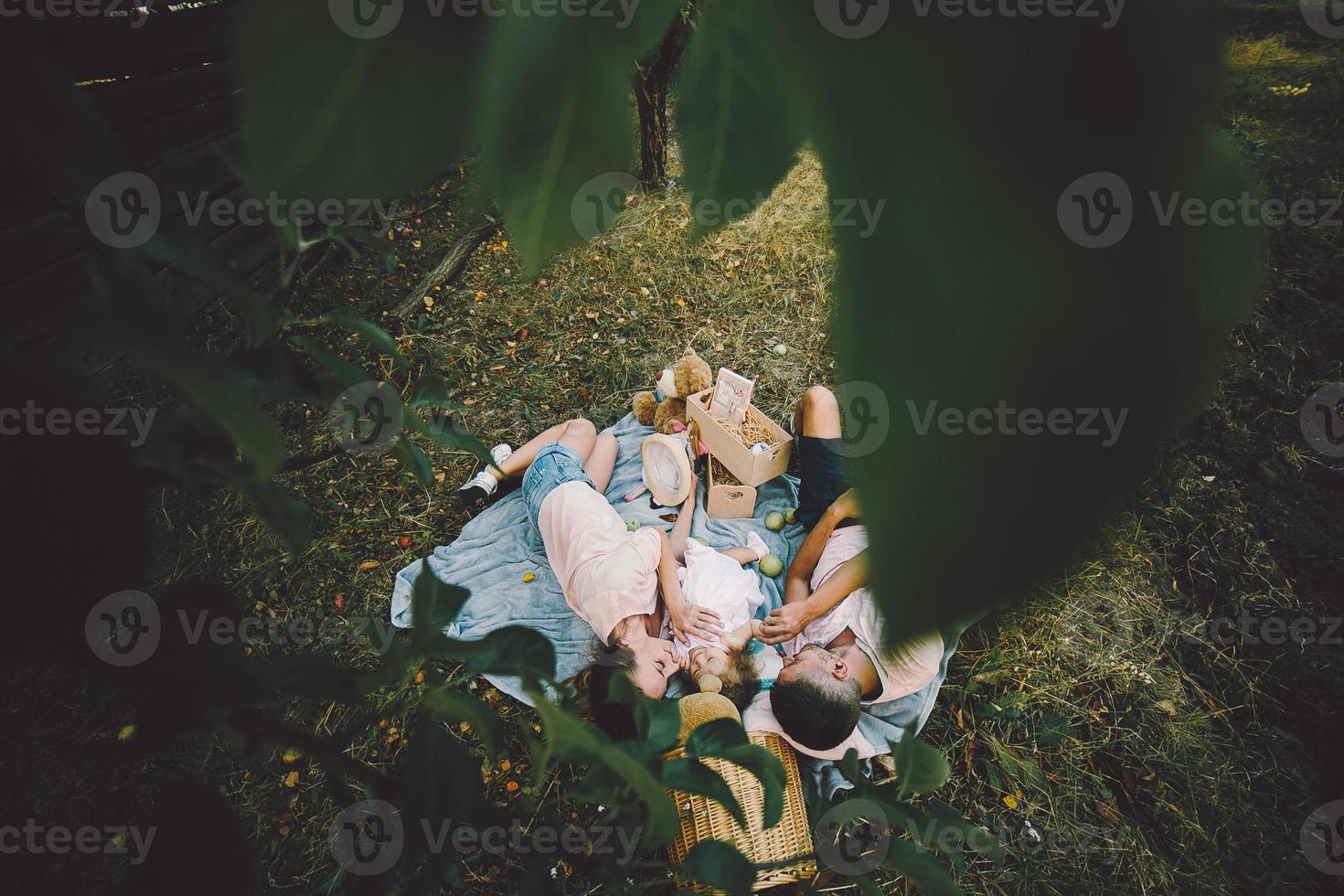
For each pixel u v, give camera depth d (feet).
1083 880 7.04
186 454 1.08
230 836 1.05
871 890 1.97
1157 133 0.34
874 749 7.51
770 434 10.39
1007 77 0.34
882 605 0.30
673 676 8.48
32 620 0.52
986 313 0.31
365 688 1.39
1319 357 10.43
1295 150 11.25
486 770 7.44
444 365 11.63
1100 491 0.30
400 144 0.40
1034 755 7.84
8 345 0.50
